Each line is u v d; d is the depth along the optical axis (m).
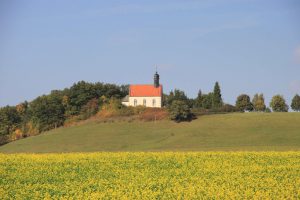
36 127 145.50
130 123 129.00
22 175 54.78
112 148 103.31
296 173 52.91
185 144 104.12
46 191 46.47
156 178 50.97
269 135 108.44
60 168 59.12
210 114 134.75
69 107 152.88
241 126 119.38
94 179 51.69
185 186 46.72
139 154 70.44
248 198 42.50
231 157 65.81
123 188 45.78
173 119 128.25
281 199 41.56
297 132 110.31
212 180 49.25
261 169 55.34
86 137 117.25
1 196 43.66
